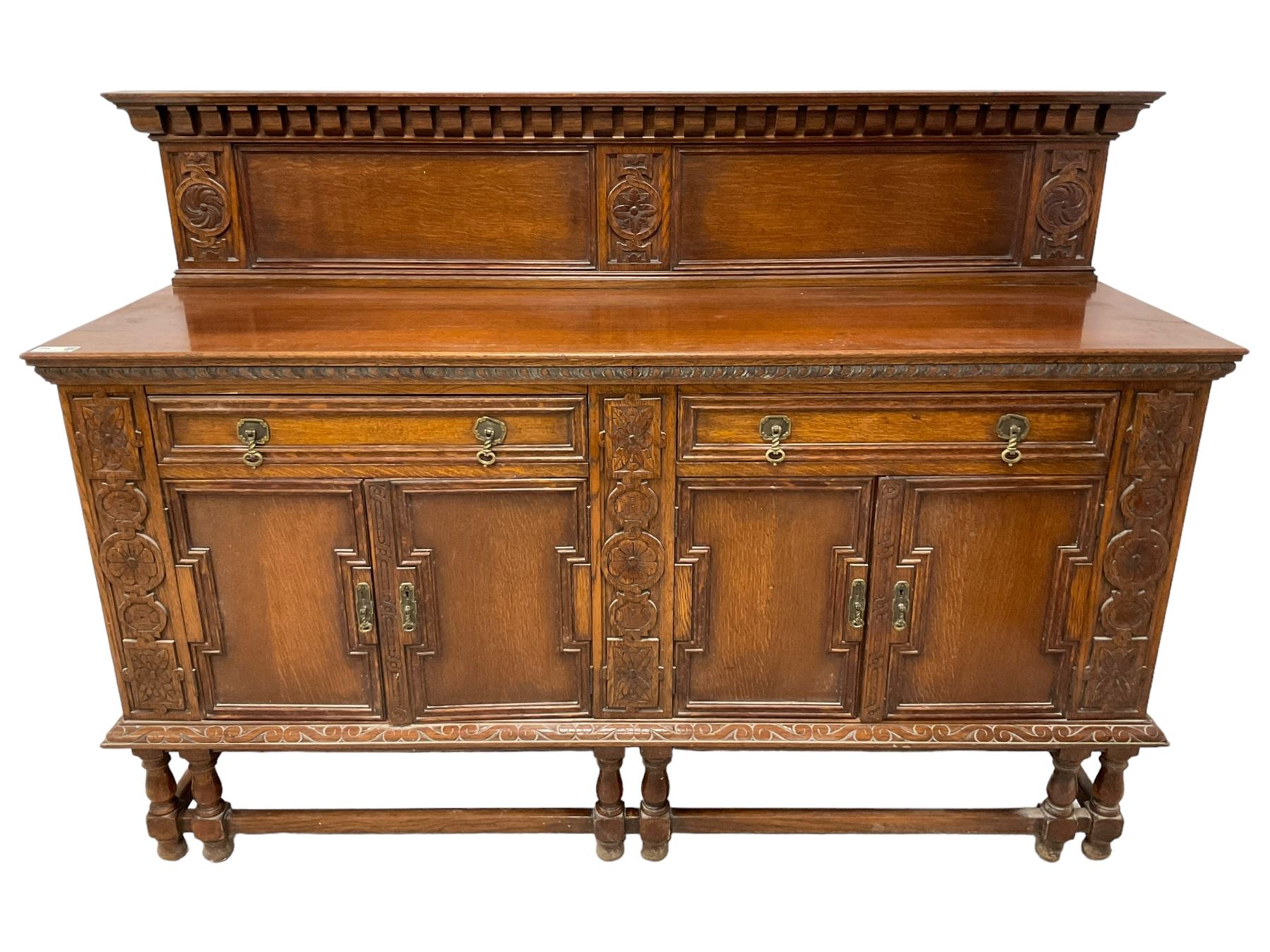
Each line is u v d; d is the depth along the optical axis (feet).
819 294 10.21
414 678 9.28
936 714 9.44
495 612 9.12
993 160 10.16
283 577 8.95
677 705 9.46
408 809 10.10
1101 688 9.32
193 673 9.23
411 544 8.86
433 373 8.19
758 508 8.80
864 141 10.01
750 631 9.20
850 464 8.63
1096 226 10.34
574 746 9.44
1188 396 8.43
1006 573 8.99
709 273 10.42
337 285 10.44
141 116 9.73
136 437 8.42
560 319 9.20
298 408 8.39
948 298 10.01
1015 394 8.43
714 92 9.59
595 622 9.14
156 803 9.82
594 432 8.52
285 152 10.03
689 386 8.38
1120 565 8.90
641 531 8.80
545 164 10.11
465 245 10.37
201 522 8.77
